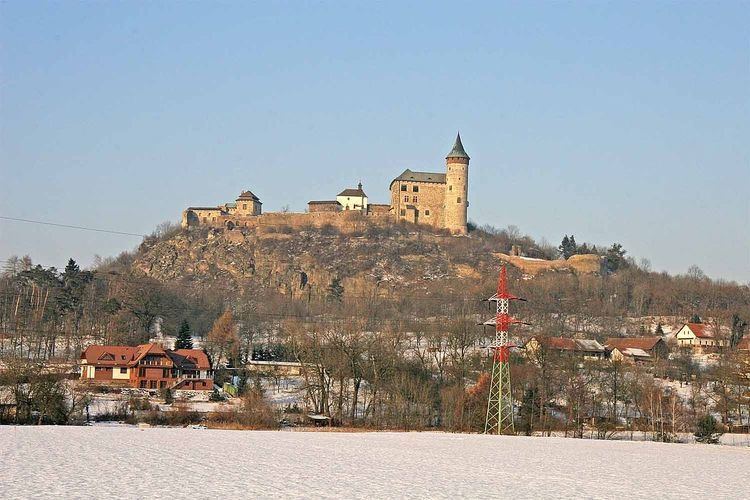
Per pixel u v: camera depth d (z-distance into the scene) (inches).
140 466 2859.3
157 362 7396.7
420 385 6146.7
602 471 3267.7
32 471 2647.6
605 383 7042.3
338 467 3056.1
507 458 3622.0
